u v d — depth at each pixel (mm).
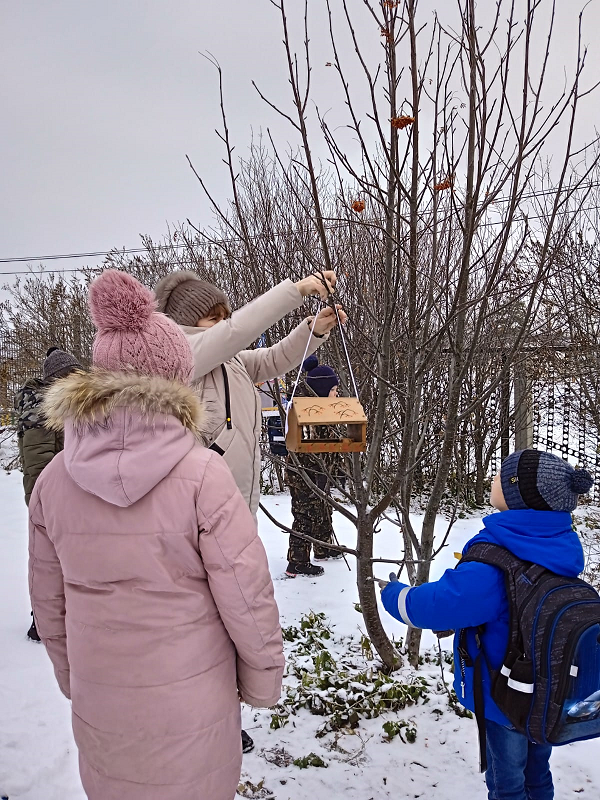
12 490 8125
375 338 3082
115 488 1365
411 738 2709
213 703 1460
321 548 5129
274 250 3014
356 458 2805
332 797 2375
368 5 2115
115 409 1366
